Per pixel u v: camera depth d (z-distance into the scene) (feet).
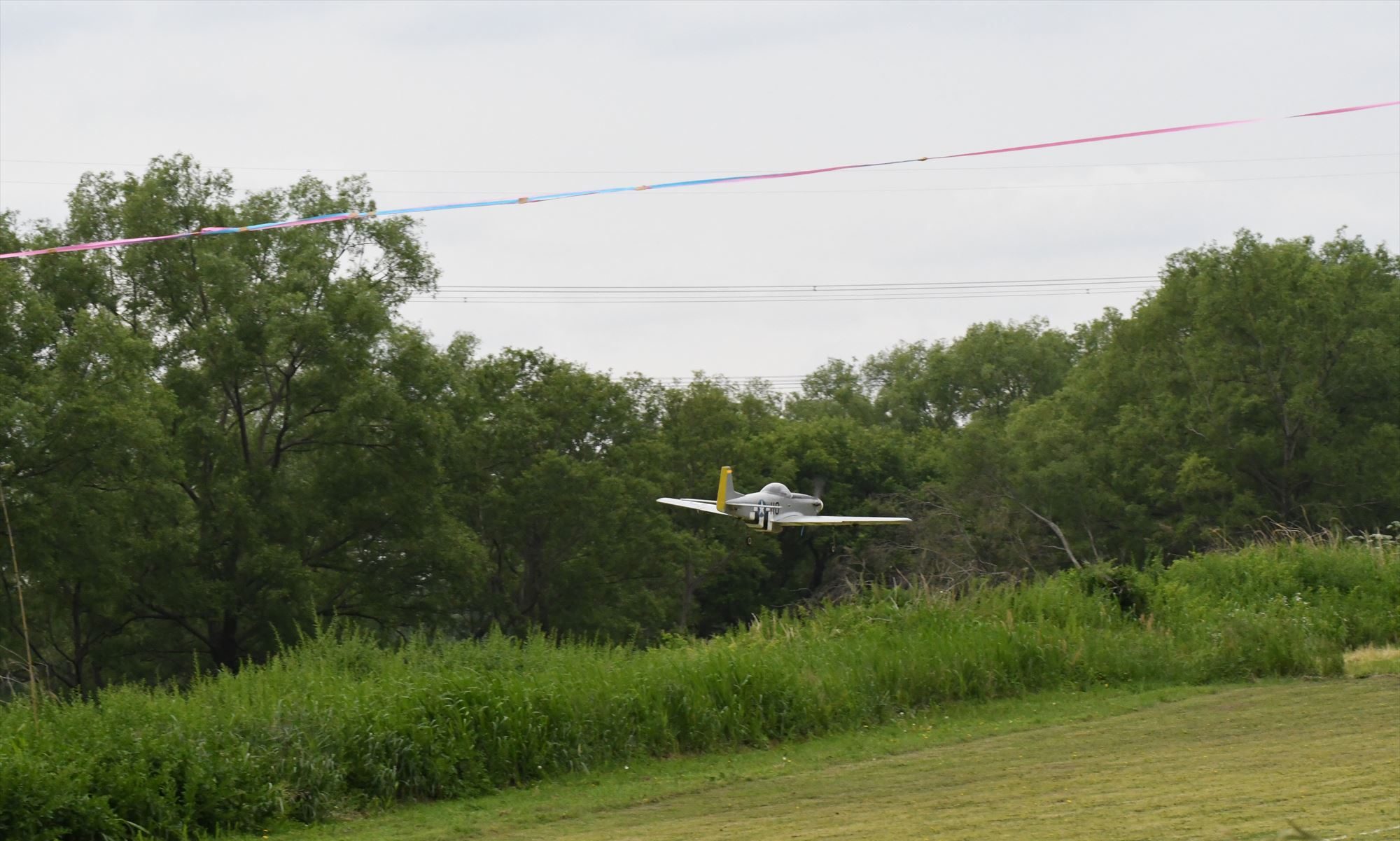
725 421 399.03
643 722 91.15
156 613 254.06
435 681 89.45
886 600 127.95
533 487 321.32
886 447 441.27
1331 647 112.98
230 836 73.15
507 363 359.46
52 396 218.59
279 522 255.50
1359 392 340.80
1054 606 124.57
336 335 266.57
